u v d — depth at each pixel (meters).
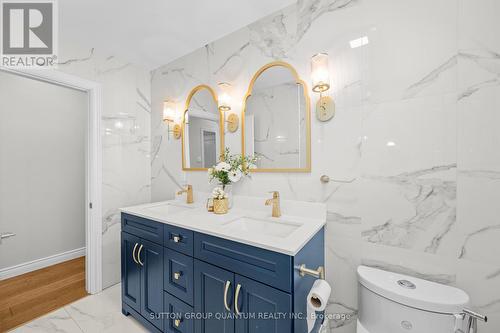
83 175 2.85
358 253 1.28
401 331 0.96
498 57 0.95
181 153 2.15
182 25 1.69
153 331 1.49
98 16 1.57
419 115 1.11
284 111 1.52
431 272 1.09
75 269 2.46
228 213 1.57
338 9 1.32
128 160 2.25
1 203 2.23
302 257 1.03
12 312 1.74
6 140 2.26
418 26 1.10
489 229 0.97
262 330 1.01
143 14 1.56
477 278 1.00
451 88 1.04
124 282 1.73
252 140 1.66
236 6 1.49
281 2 1.47
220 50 1.84
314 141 1.41
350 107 1.29
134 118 2.31
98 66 2.02
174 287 1.36
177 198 2.16
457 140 1.03
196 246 1.25
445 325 0.90
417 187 1.12
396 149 1.17
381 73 1.20
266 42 1.59
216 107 1.88
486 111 0.97
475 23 0.99
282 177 1.53
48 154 2.55
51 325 1.60
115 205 2.15
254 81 1.64
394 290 0.99
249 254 1.04
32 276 2.30
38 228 2.48
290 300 0.92
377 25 1.21
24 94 2.38
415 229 1.12
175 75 2.20
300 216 1.46
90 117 2.01
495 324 0.97
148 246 1.53
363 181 1.26
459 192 1.03
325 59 1.25
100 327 1.59
